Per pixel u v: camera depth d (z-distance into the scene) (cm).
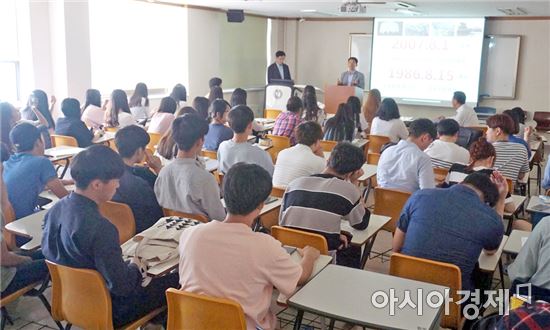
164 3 896
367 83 1156
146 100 714
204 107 577
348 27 1167
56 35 729
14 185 315
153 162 368
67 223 214
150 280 224
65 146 487
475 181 256
